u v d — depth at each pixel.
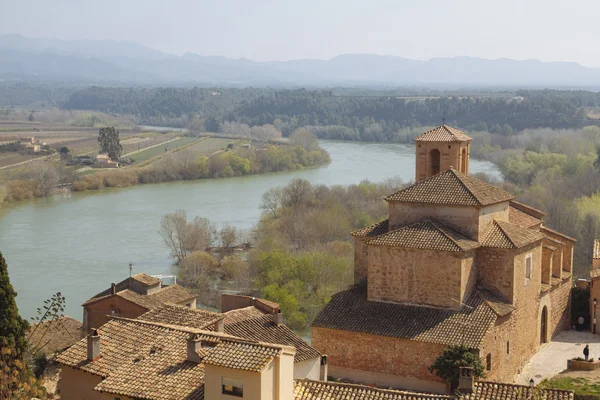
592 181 137.75
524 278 56.66
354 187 146.75
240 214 143.75
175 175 198.88
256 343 36.12
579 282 70.81
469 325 51.47
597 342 63.16
